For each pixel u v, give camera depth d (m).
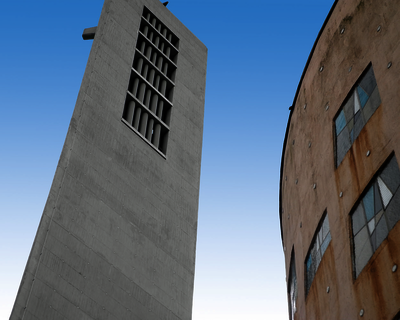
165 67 44.84
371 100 22.20
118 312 26.58
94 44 37.94
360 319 18.92
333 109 25.45
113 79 37.09
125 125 35.38
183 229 34.66
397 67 20.88
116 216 30.12
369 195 20.70
